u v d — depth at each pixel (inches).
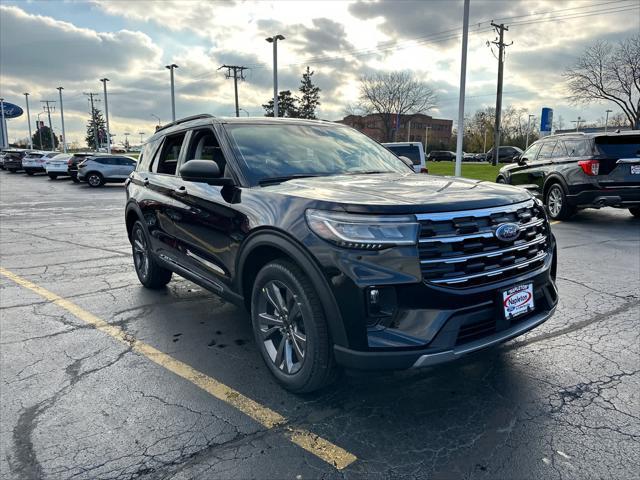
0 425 101.8
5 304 185.5
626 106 1581.0
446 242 94.3
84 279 224.5
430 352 91.8
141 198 189.8
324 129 167.0
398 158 171.6
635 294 188.7
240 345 144.8
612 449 92.4
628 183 335.0
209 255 139.3
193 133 161.6
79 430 100.1
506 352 136.4
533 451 92.1
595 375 122.6
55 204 601.3
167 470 87.7
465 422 102.3
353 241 93.8
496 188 114.2
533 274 107.6
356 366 95.2
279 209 109.3
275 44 1106.7
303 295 103.0
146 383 120.6
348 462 89.5
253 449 93.7
